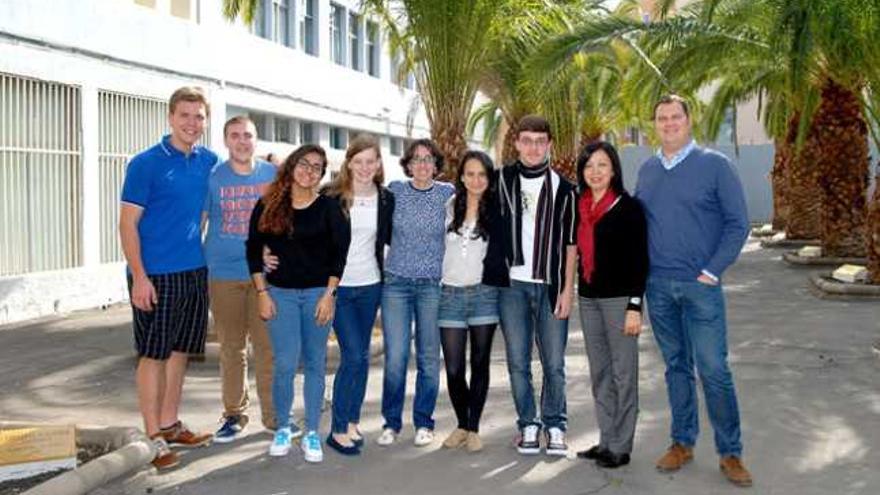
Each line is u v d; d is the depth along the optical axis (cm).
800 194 2162
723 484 502
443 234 563
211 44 1648
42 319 1197
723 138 3759
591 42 1336
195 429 627
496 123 2661
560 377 553
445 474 525
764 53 1391
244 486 508
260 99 1855
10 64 1162
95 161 1331
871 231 1304
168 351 543
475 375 567
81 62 1296
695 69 1470
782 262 1864
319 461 548
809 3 1059
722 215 495
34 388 776
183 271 541
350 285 556
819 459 546
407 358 579
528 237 537
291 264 543
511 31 1227
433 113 1153
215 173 586
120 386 779
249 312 597
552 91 1488
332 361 829
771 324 1074
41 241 1235
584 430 617
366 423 638
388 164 2662
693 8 1599
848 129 1628
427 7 1103
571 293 541
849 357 860
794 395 709
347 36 2347
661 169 508
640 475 518
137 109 1436
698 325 500
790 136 2100
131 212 522
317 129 2195
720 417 505
